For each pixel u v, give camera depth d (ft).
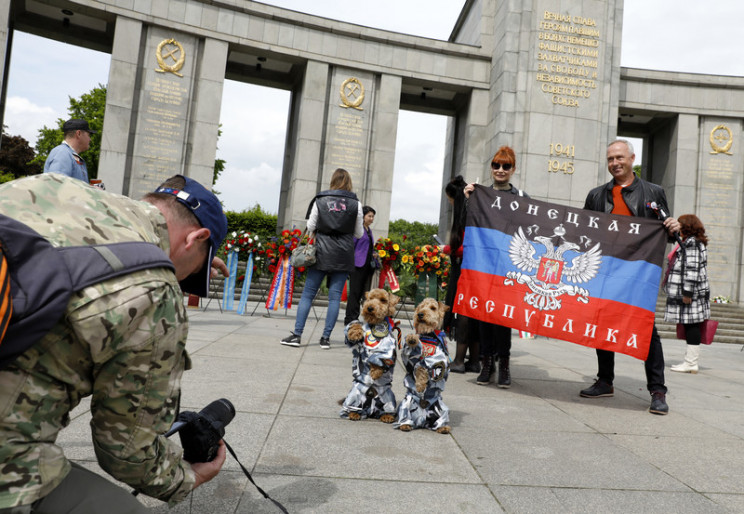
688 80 67.21
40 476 3.51
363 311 11.19
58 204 3.85
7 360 3.19
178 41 57.72
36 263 3.32
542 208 16.47
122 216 4.12
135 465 4.12
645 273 15.44
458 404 13.69
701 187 66.85
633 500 7.99
